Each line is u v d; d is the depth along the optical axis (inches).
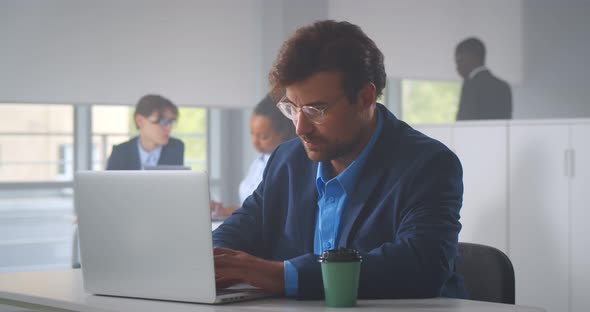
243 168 291.1
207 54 257.6
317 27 63.7
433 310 55.8
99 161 281.7
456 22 282.2
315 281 59.7
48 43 229.6
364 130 67.0
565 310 138.6
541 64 299.0
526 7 294.8
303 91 62.1
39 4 227.8
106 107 281.9
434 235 61.8
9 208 272.1
